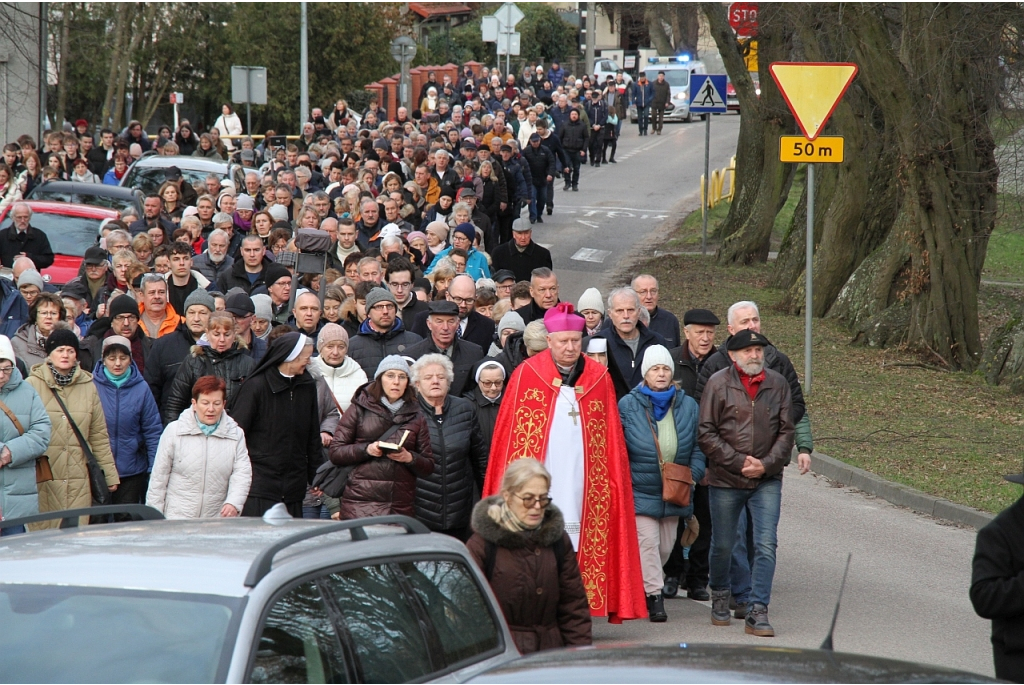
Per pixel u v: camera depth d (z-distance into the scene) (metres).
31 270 25.75
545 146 72.69
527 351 20.20
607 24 168.12
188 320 21.62
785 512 26.38
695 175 95.50
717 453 18.42
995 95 41.47
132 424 19.88
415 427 17.36
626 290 21.02
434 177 49.91
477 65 117.62
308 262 26.44
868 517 26.00
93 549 9.16
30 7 65.31
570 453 18.17
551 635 14.04
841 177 48.91
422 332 24.70
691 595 21.17
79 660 8.10
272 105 110.88
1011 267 69.00
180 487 17.44
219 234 30.52
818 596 20.50
